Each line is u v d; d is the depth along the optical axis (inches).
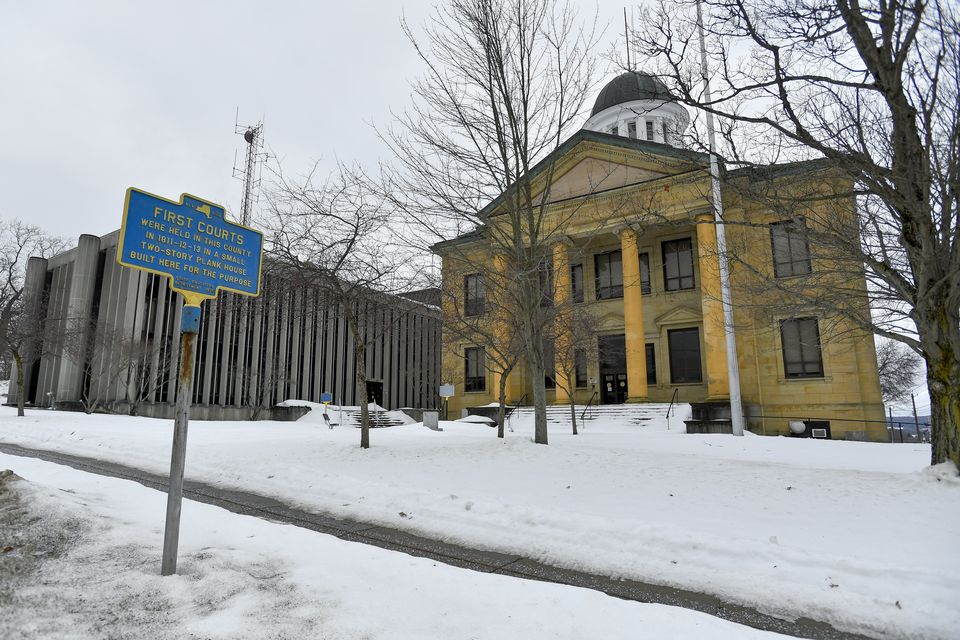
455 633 147.0
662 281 1234.0
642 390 1103.6
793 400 1007.6
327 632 141.9
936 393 356.5
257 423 1111.6
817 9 299.4
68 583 159.5
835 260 377.1
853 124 335.6
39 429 678.5
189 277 188.7
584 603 172.4
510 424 978.1
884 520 273.3
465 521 293.3
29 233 1600.6
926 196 318.3
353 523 300.5
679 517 285.1
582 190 1085.1
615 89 1438.2
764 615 188.4
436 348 1701.5
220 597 159.0
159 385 1375.5
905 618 180.5
